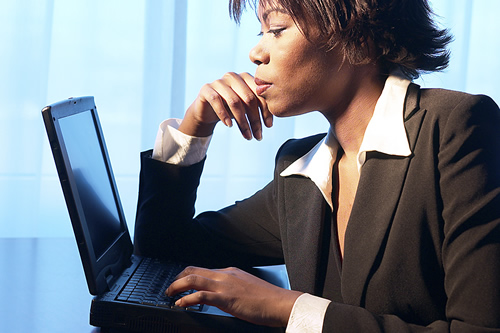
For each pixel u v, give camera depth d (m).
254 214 1.17
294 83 0.84
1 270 1.07
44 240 1.28
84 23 3.04
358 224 0.81
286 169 1.03
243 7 0.94
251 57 0.87
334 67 0.84
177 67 3.02
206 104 1.10
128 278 0.96
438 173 0.77
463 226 0.72
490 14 3.28
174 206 1.14
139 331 0.80
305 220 0.96
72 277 1.05
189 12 3.07
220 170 3.15
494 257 0.70
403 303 0.77
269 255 1.16
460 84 3.23
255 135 1.08
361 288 0.79
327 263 0.92
